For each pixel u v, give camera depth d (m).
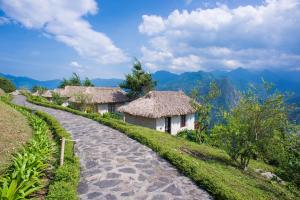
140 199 6.74
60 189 6.46
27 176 6.64
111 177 8.22
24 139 11.61
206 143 20.14
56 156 9.91
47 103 36.59
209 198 6.98
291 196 9.66
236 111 12.49
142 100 26.91
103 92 40.00
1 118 13.34
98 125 18.80
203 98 19.88
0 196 5.39
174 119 26.45
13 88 72.50
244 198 6.75
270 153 11.62
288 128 11.12
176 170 9.12
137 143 13.01
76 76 64.25
